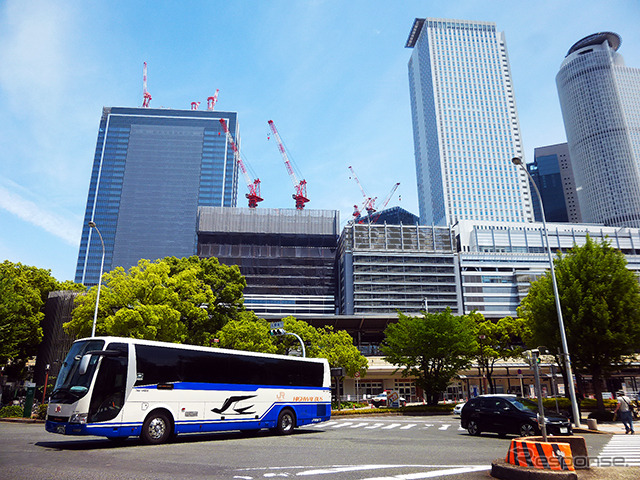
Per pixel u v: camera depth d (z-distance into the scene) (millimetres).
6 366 44562
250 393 16625
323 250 164750
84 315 29984
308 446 13633
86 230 169000
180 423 14367
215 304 41375
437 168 187625
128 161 178250
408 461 10398
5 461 9820
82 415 12406
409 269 138250
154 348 14398
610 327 25109
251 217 164750
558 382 63938
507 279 137000
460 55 199625
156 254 167000
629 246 150000
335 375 26297
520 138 191250
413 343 38906
